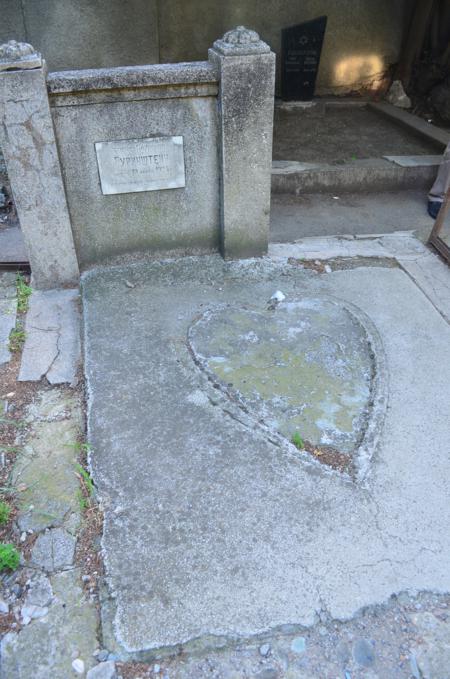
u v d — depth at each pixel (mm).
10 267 4086
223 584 1931
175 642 1786
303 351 3002
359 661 1757
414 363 2939
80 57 5816
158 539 2070
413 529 2117
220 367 2883
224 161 3453
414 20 7098
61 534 2121
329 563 1998
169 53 6988
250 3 6832
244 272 3738
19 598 1925
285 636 1807
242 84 3217
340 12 7121
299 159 5707
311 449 2434
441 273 3809
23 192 3266
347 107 7406
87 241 3629
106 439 2482
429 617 1866
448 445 2465
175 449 2434
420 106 7371
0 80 2898
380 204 5262
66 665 1739
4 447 2512
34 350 3098
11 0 5352
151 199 3592
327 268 3826
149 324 3211
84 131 3242
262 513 2162
